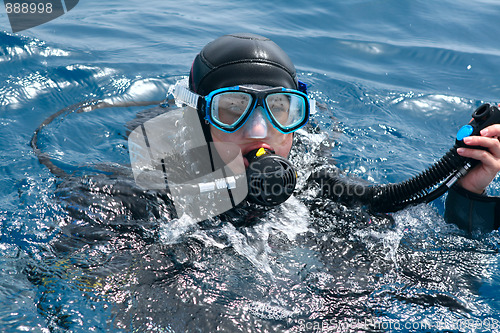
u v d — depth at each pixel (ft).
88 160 8.91
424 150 10.24
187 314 5.29
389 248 6.50
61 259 6.02
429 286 5.89
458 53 15.66
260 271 5.96
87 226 6.59
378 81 13.66
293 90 6.81
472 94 13.03
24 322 5.15
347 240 6.63
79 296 5.47
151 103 11.35
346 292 5.74
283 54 7.41
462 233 6.88
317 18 18.42
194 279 5.76
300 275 5.94
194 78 7.43
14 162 8.43
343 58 15.24
